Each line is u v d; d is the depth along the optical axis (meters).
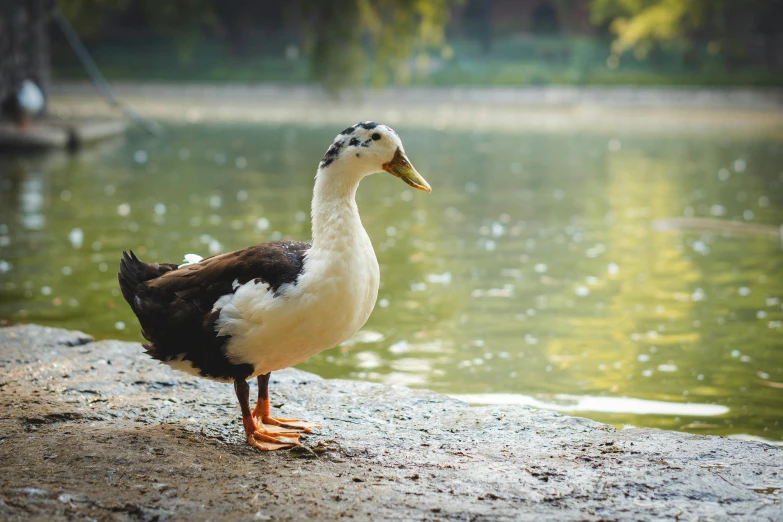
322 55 31.73
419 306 8.36
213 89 40.50
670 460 3.88
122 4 47.94
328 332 3.94
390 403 4.74
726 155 22.23
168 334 4.04
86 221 12.13
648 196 15.61
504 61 48.50
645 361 6.82
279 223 12.26
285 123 29.36
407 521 3.26
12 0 22.44
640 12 45.78
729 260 10.37
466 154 22.02
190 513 3.31
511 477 3.70
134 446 4.01
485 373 6.55
